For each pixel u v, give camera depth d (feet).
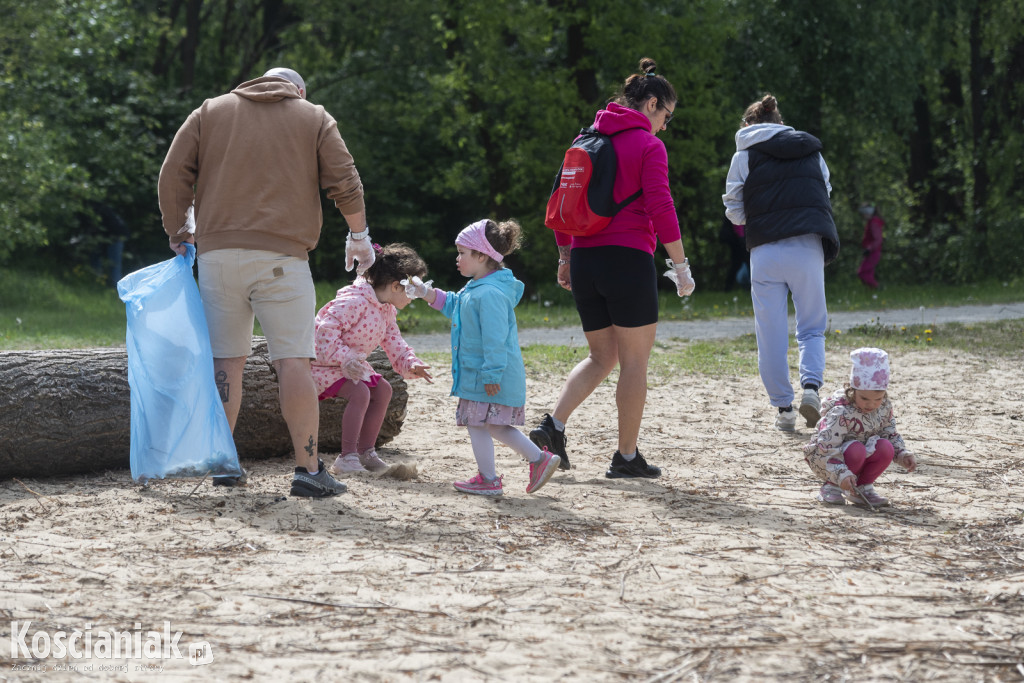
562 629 14.48
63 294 91.30
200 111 22.59
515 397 22.94
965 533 19.74
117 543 18.57
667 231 24.11
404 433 31.73
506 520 20.57
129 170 114.62
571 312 84.74
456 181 116.16
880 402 22.00
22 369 24.07
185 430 21.90
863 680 12.76
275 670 13.04
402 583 16.47
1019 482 24.53
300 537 19.10
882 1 109.19
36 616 14.92
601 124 24.84
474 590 16.12
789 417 32.30
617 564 17.56
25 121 91.86
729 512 21.39
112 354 25.84
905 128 120.06
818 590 16.17
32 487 23.48
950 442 29.58
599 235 24.73
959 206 129.49
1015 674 12.94
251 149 22.08
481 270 23.68
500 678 12.83
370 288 25.52
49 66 100.53
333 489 22.62
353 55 137.28
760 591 16.12
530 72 104.27
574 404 25.59
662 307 89.51
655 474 25.29
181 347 22.03
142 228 121.29
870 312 80.12
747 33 111.75
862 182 132.57
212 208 22.25
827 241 32.27
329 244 129.80
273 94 22.41
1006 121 116.88
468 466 26.71
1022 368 45.73
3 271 93.56
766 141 32.78
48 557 17.69
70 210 101.96
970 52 121.90
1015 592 15.99
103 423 24.56
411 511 21.18
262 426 26.71
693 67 101.14
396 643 13.96
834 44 108.37
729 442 30.19
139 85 120.88
